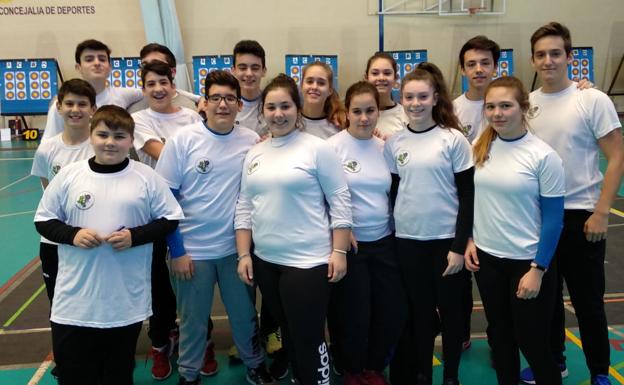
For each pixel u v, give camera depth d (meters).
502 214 1.76
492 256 1.81
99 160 1.70
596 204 1.93
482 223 1.83
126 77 8.19
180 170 1.98
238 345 2.18
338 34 8.64
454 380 2.01
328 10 8.57
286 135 1.88
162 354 2.31
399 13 8.59
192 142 1.98
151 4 7.98
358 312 2.01
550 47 1.92
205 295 2.04
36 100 8.16
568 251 2.00
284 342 2.00
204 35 8.52
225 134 2.01
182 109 2.38
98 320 1.65
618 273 3.35
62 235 1.64
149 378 2.32
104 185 1.68
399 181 2.01
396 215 2.00
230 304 2.10
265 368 2.25
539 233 1.74
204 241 2.01
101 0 8.23
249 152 1.98
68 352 1.67
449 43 8.76
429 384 2.04
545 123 1.98
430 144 1.92
